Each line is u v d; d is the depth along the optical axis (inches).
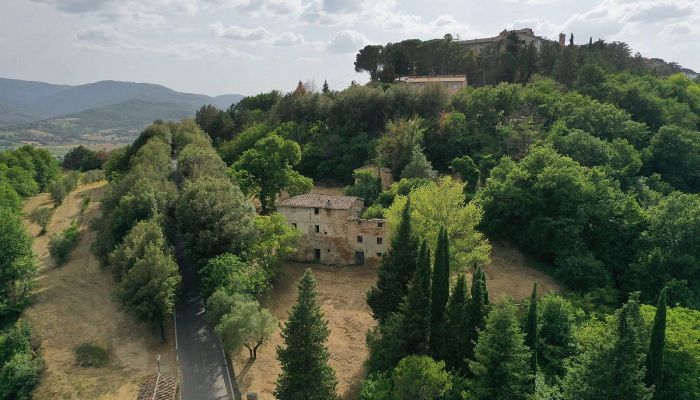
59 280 2844.5
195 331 2178.9
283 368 1434.5
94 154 7027.6
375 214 2942.9
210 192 2620.6
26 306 2551.7
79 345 2178.9
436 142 4069.9
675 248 2442.2
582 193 2743.6
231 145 4756.4
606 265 2669.8
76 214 4222.4
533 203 2787.9
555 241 2704.2
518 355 1282.0
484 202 2918.3
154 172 3307.1
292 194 3447.3
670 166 3693.4
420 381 1364.4
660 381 1322.6
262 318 1889.8
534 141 3609.7
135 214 2746.1
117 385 1863.9
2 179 4630.9
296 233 2652.6
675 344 1502.2
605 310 2209.6
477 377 1408.7
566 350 1715.1
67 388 1877.5
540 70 5644.7
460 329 1549.0
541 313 1825.8
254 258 2458.2
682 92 4968.0
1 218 2657.5
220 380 1819.6
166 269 2145.7
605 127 3932.1
